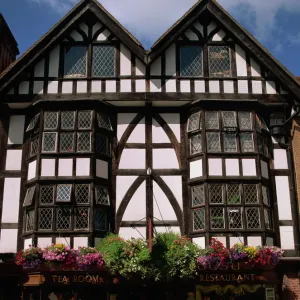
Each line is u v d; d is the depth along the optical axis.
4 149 11.95
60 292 11.17
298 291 11.04
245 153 11.59
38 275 10.56
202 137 11.60
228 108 11.91
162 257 10.22
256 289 10.91
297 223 11.57
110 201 11.49
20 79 11.99
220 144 11.62
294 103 12.01
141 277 10.41
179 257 10.23
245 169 11.50
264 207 11.38
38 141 11.56
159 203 11.52
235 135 11.73
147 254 10.16
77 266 10.45
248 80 12.16
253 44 12.09
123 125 12.05
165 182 11.66
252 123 11.86
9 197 11.63
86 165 11.40
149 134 12.00
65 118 11.77
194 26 12.48
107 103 11.98
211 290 10.91
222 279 10.70
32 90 11.97
